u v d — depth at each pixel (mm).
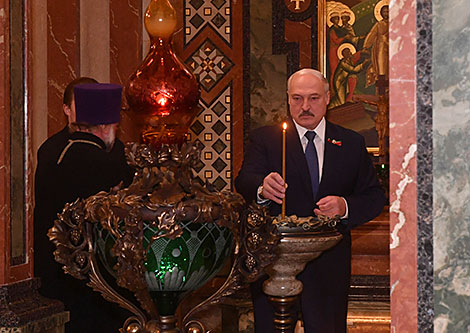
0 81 2580
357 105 5586
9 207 2588
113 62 4805
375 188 3648
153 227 1925
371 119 5555
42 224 2875
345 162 3598
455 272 1816
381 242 5062
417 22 1836
